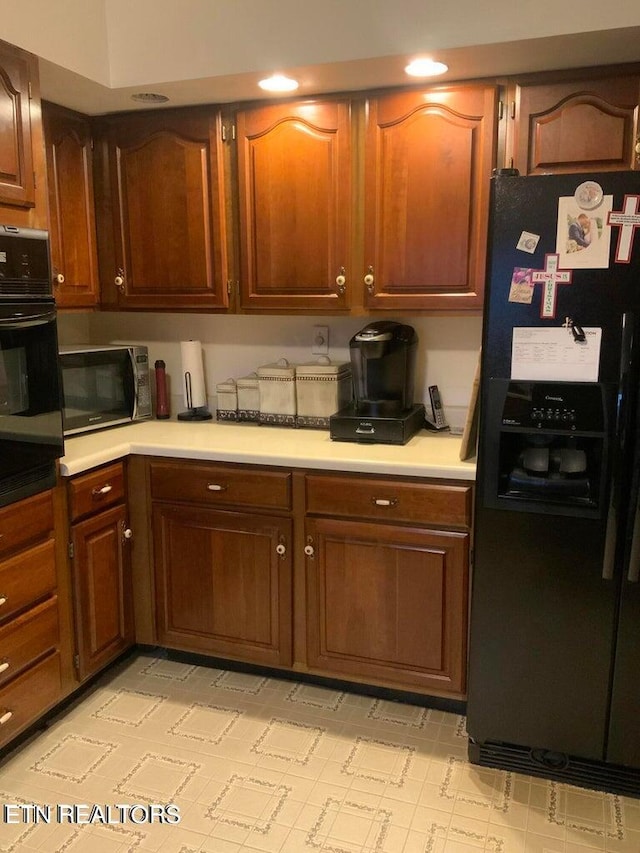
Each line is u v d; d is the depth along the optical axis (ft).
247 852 5.94
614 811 6.41
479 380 7.04
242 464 7.93
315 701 8.15
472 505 7.12
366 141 7.86
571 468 6.30
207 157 8.50
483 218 7.61
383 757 7.15
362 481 7.46
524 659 6.66
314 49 7.04
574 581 6.38
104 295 9.32
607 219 5.81
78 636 7.78
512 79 7.30
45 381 6.97
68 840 6.08
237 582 8.22
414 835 6.11
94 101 8.29
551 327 6.07
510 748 6.93
